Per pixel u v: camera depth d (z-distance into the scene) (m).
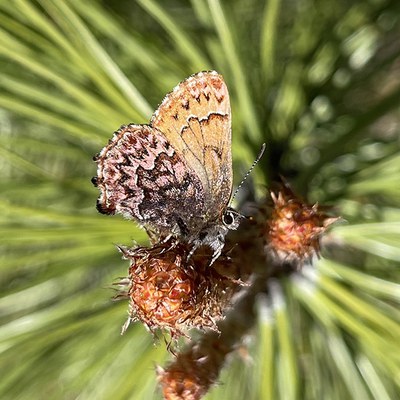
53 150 0.22
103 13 0.21
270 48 0.21
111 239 0.21
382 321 0.20
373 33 0.23
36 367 0.22
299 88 0.23
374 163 0.22
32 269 0.24
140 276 0.19
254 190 0.21
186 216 0.19
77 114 0.21
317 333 0.22
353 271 0.20
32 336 0.20
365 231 0.21
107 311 0.20
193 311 0.19
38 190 0.23
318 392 0.22
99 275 0.24
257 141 0.21
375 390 0.21
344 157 0.22
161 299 0.19
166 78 0.22
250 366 0.23
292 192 0.20
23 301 0.24
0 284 0.24
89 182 0.22
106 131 0.21
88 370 0.22
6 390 0.22
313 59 0.23
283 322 0.20
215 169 0.20
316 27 0.23
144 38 0.22
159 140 0.19
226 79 0.22
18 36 0.21
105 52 0.20
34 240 0.20
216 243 0.19
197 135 0.20
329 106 0.23
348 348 0.21
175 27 0.20
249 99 0.21
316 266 0.20
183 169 0.20
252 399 0.22
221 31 0.20
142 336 0.23
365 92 0.23
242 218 0.20
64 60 0.21
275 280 0.20
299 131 0.22
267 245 0.20
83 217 0.20
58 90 0.22
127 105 0.20
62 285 0.24
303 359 0.22
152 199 0.19
